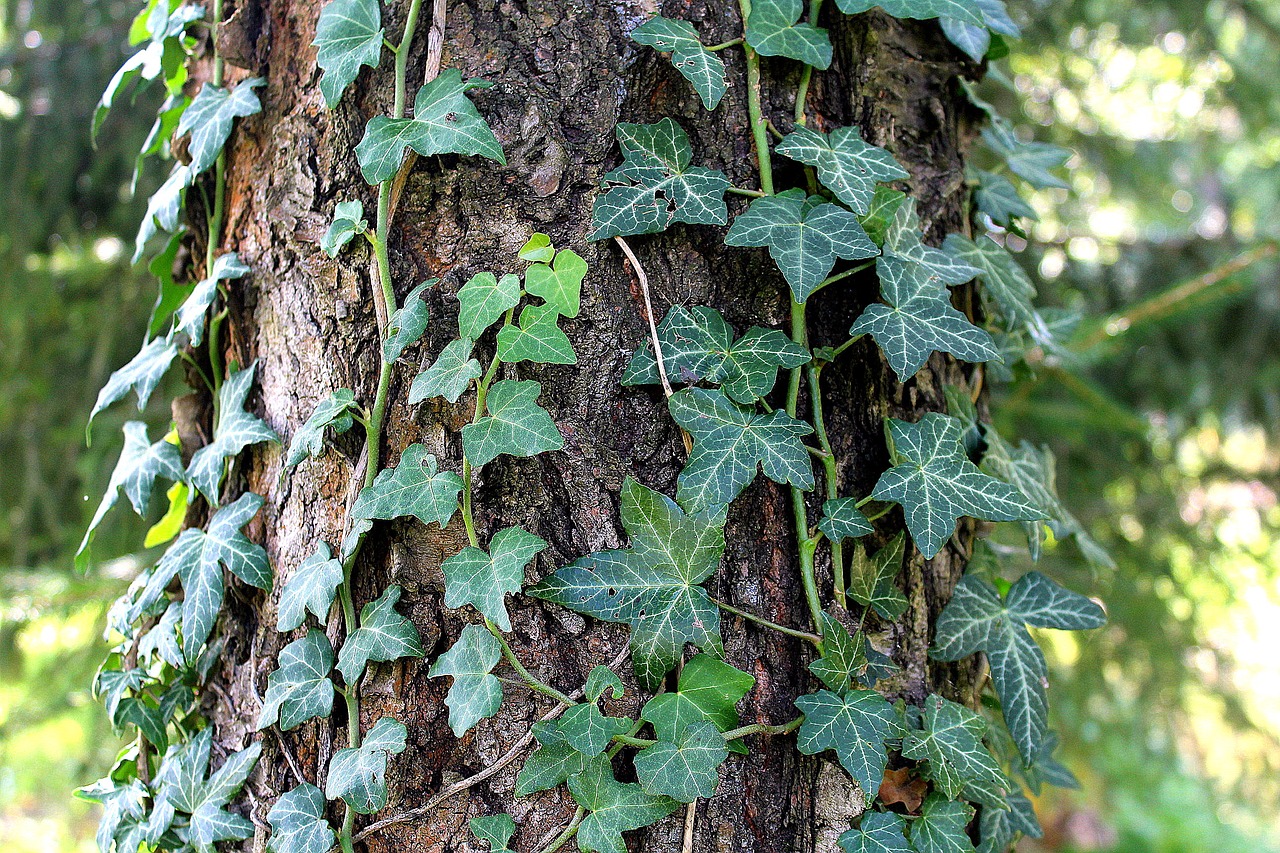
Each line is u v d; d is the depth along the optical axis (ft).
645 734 2.89
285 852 2.90
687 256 2.96
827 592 2.97
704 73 2.91
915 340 2.94
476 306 2.87
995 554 3.26
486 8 2.95
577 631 2.90
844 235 2.92
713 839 2.90
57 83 5.73
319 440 2.93
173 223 3.12
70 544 6.03
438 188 2.94
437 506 2.87
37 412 6.17
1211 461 7.00
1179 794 10.80
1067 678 6.53
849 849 2.89
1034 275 6.29
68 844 8.97
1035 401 5.90
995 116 3.37
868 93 3.05
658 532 2.90
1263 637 6.95
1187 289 4.98
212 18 3.15
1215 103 7.00
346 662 2.91
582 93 2.94
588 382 2.92
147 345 3.29
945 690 3.07
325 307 2.98
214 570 3.02
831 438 3.00
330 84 2.94
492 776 2.88
